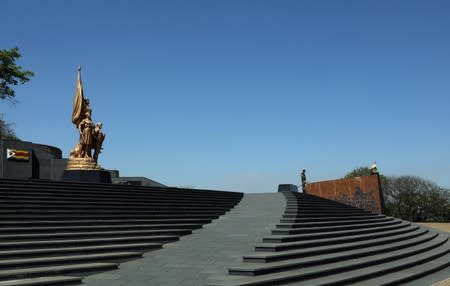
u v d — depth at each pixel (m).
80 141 29.36
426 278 16.06
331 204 29.50
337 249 17.03
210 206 24.52
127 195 22.02
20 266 11.80
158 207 21.31
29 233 14.29
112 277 12.13
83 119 29.91
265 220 21.28
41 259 12.30
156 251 15.69
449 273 17.28
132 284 11.44
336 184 41.28
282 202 26.73
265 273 12.64
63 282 11.05
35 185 19.25
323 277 13.51
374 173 37.38
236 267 12.69
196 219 20.95
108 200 20.14
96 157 30.17
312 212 23.83
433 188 65.56
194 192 26.66
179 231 18.42
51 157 38.25
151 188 24.38
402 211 66.00
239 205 26.80
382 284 13.70
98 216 17.53
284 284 12.15
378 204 36.56
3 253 12.09
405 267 17.14
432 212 64.88
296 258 14.84
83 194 19.92
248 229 19.41
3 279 10.86
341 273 14.37
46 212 16.33
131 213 19.33
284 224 19.16
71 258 12.91
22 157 34.91
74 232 15.44
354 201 39.06
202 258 14.60
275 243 16.20
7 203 16.09
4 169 33.81
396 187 66.25
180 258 14.63
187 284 11.45
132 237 16.25
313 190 44.41
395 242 22.38
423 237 26.22
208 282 11.39
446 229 35.88
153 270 13.01
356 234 21.39
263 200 28.38
